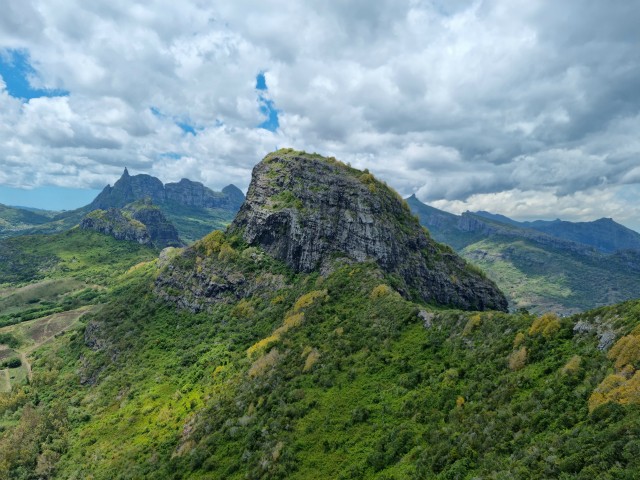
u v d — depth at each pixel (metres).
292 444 63.00
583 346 49.41
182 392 101.81
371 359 74.69
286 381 81.06
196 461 70.94
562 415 40.81
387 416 60.22
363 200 140.62
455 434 48.38
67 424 108.25
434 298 135.00
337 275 118.69
